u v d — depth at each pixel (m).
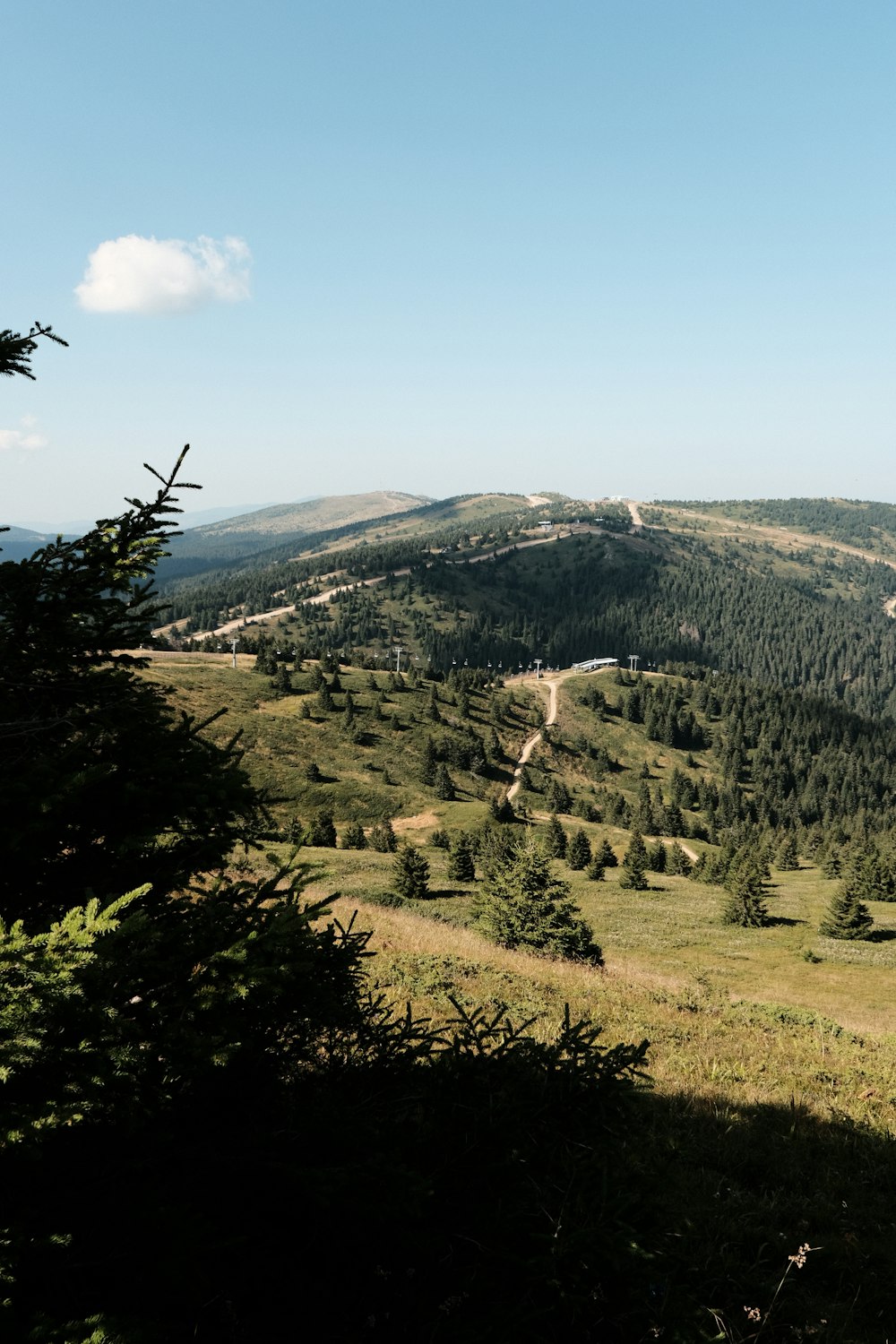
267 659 156.62
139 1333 2.53
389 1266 3.35
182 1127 3.53
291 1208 3.34
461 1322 3.17
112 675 3.98
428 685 177.25
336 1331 3.16
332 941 4.38
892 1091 11.17
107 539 4.00
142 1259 2.77
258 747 113.31
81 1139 3.21
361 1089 4.23
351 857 57.50
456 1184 3.65
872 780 183.12
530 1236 3.46
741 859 69.44
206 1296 3.08
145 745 3.96
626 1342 3.40
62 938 2.71
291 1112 3.69
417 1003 12.18
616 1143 4.29
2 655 3.67
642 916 46.62
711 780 172.75
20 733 3.67
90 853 3.80
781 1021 15.91
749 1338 4.45
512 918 24.97
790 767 185.62
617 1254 3.46
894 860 63.12
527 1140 3.97
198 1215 2.93
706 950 38.00
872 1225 6.73
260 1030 3.75
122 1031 2.80
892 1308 5.46
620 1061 4.60
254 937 3.30
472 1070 4.35
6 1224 2.73
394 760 125.62
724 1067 11.41
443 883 52.31
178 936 3.48
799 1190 7.38
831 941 41.19
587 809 125.25
